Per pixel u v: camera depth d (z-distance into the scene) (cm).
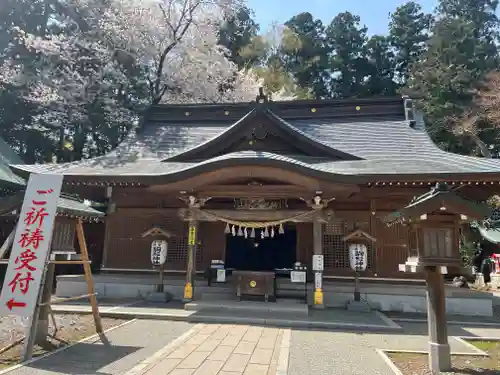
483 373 541
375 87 4138
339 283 1222
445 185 559
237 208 1157
